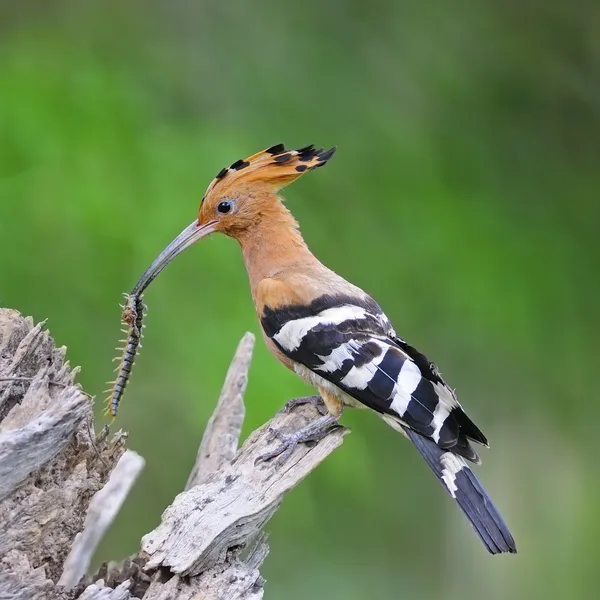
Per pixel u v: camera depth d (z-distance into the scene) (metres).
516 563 14.84
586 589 14.96
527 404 14.56
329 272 9.31
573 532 15.08
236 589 6.71
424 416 8.12
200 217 9.56
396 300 13.00
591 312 14.02
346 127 13.86
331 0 14.79
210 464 8.23
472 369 14.16
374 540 14.19
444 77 14.74
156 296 11.42
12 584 6.36
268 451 7.81
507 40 15.34
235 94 13.69
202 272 11.62
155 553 6.68
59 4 13.75
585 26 15.45
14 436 6.23
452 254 13.19
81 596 6.53
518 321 13.25
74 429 6.49
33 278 11.18
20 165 11.34
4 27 13.38
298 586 13.56
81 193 11.25
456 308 13.14
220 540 6.77
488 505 7.89
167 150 11.91
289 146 13.45
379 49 14.72
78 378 11.14
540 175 14.72
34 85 11.88
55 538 6.64
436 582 14.46
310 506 11.84
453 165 14.22
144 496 11.98
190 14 14.19
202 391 11.22
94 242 11.29
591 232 14.50
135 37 13.66
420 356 8.39
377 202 13.38
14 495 6.47
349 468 11.88
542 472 15.03
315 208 13.14
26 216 11.19
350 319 8.66
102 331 11.37
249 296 11.77
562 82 15.32
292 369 8.96
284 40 14.33
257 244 9.47
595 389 14.33
